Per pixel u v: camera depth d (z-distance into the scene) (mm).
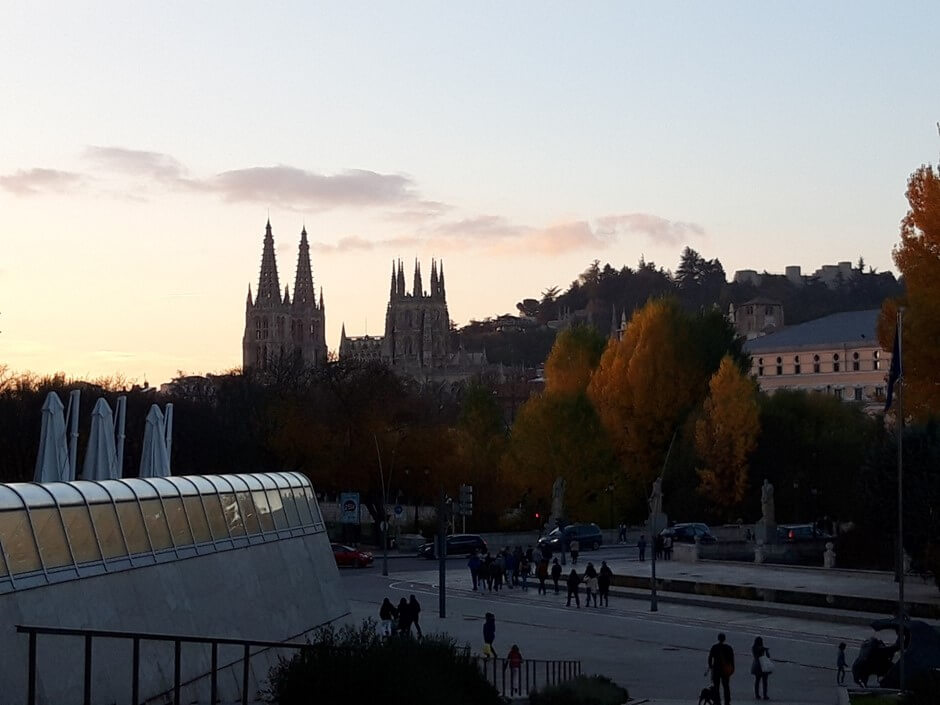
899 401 51750
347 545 112500
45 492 36781
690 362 138625
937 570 73562
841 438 125750
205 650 41562
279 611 52656
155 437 60031
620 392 139500
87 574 36812
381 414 123875
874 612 70312
